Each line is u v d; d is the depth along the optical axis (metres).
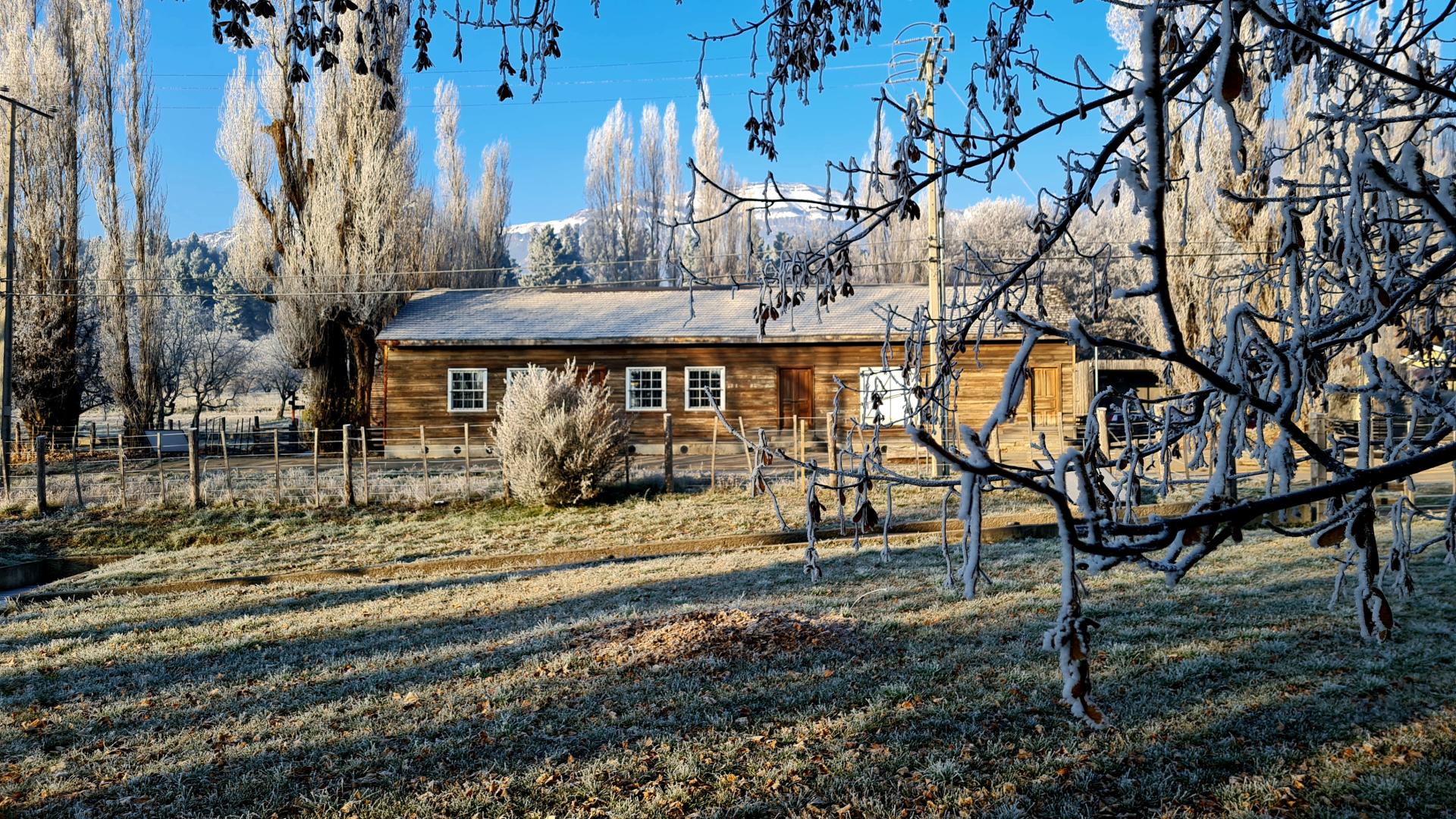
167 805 5.82
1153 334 20.88
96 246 38.97
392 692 7.81
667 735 6.48
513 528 17.73
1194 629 8.42
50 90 32.75
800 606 10.03
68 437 32.66
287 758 6.48
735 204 2.57
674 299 33.16
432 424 29.66
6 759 6.73
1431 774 5.32
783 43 3.03
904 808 5.29
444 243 48.19
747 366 29.17
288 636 10.27
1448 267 2.06
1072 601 1.50
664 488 20.47
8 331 25.03
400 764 6.26
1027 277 2.59
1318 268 2.55
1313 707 6.42
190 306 78.31
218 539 17.64
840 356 28.91
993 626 8.82
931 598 10.12
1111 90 2.35
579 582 12.72
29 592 14.07
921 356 2.75
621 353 29.47
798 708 6.93
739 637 8.62
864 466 2.68
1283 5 2.55
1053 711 6.59
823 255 2.58
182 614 11.84
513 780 5.88
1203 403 2.59
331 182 33.75
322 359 34.66
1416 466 1.55
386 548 16.45
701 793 5.61
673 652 8.32
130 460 28.53
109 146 34.81
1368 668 7.06
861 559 13.00
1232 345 1.82
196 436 19.28
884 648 8.27
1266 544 12.48
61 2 33.88
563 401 19.67
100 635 10.77
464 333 29.97
